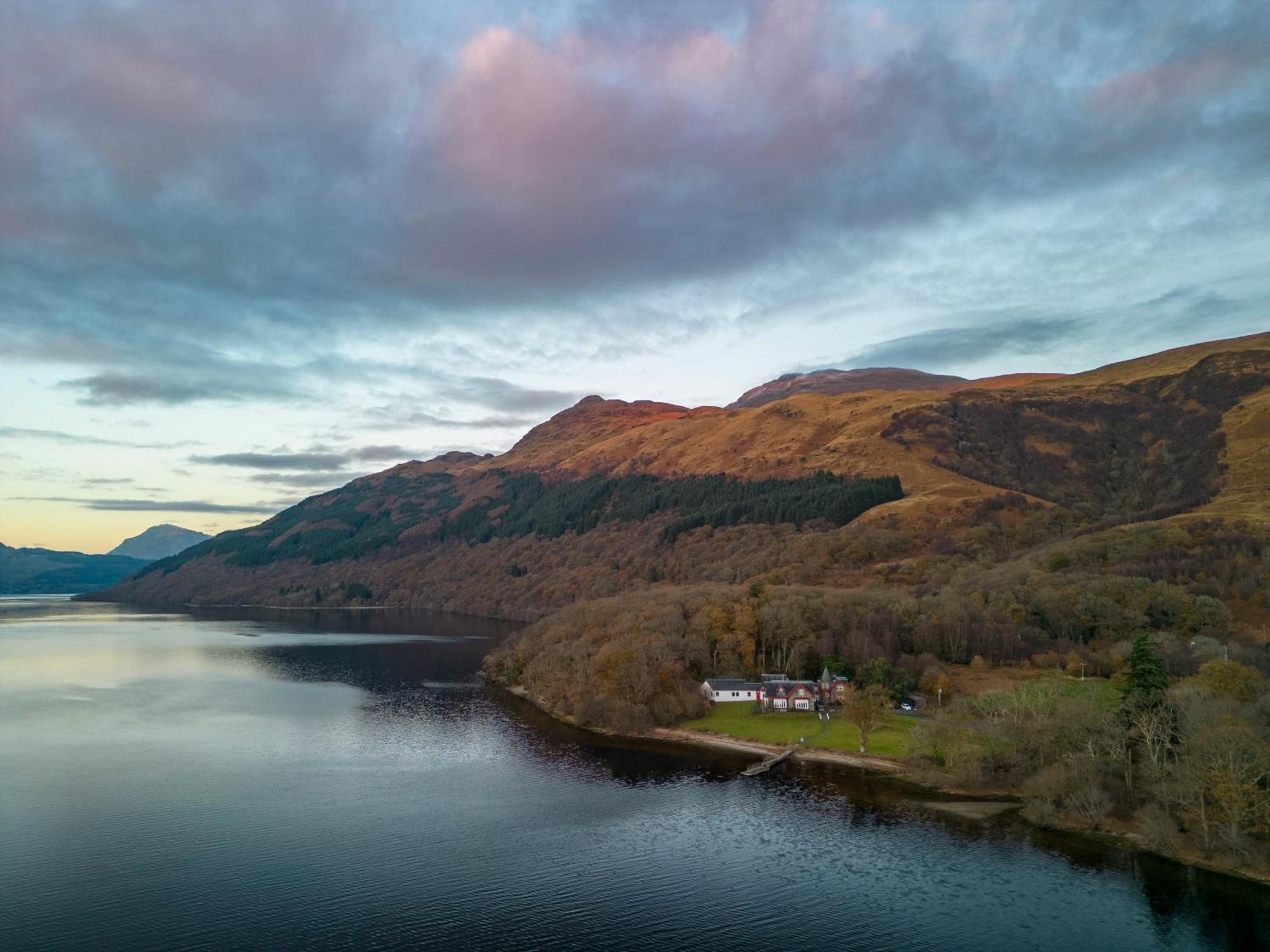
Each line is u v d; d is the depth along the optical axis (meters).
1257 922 76.25
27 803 106.00
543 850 92.81
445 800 110.44
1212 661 128.50
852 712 136.25
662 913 77.81
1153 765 99.88
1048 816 99.94
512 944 71.31
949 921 76.56
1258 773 89.31
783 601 192.25
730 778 121.00
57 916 74.56
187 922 74.00
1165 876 85.75
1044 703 123.94
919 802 109.75
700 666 179.12
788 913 78.00
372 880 84.00
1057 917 77.31
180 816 102.19
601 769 126.38
